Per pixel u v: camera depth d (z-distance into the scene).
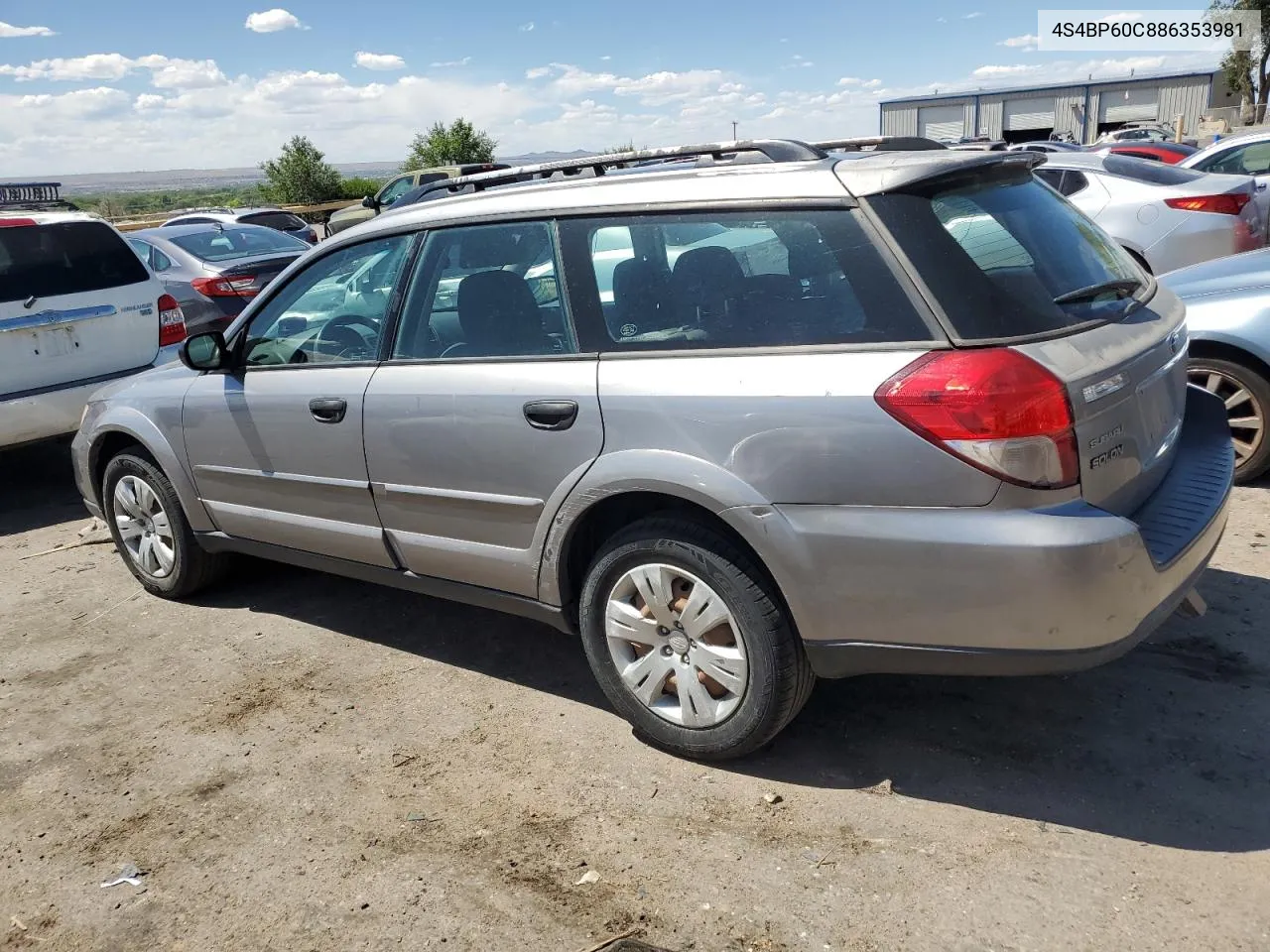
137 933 2.69
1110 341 2.86
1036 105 60.34
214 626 4.61
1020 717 3.38
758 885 2.69
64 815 3.23
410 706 3.77
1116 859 2.68
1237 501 5.09
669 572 3.14
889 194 2.80
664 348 3.07
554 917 2.63
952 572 2.65
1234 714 3.29
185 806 3.23
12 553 5.88
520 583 3.52
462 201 3.63
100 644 4.50
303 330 4.08
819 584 2.83
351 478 3.88
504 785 3.22
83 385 6.70
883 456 2.68
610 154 3.58
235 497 4.41
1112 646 2.67
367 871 2.86
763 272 2.93
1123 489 2.87
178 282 10.63
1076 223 3.30
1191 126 56.38
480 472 3.46
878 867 2.72
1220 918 2.45
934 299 2.68
